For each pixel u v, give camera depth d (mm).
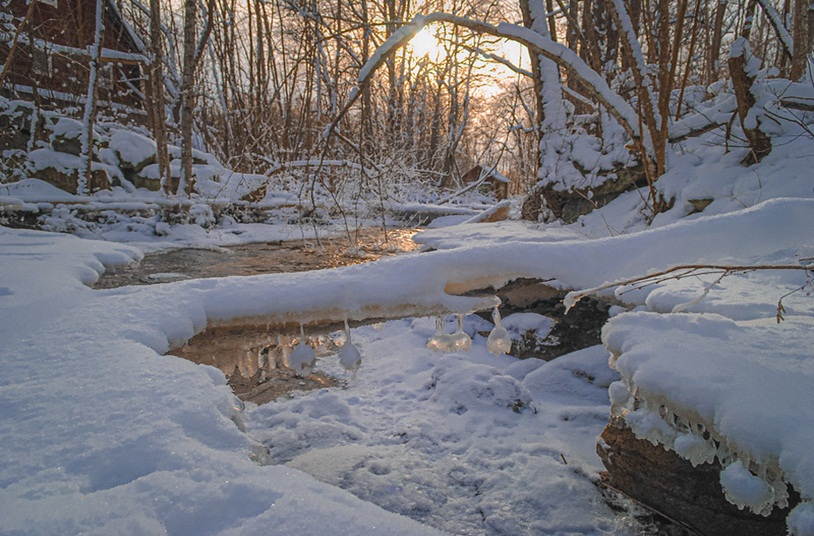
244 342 2367
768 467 1245
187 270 5586
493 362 3918
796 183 4066
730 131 4969
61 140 8906
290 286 2311
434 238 6051
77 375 1696
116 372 1713
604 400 3191
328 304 2266
